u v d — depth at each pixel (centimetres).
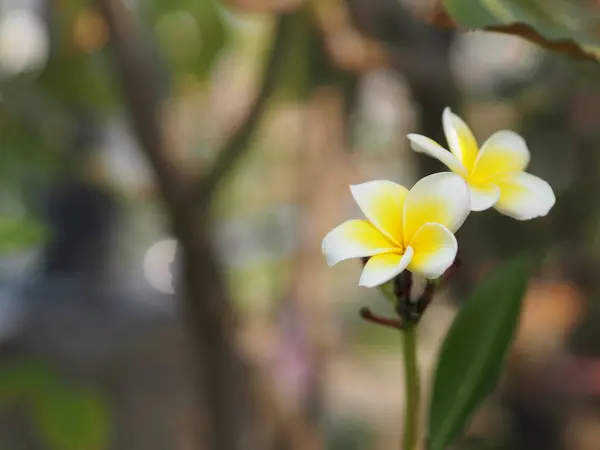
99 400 130
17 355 171
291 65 147
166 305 209
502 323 67
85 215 217
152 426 163
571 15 81
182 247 113
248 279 215
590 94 140
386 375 215
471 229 146
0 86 156
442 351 67
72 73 151
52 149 162
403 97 160
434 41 136
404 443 63
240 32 168
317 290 174
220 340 118
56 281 214
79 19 137
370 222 59
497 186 60
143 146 110
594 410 164
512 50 171
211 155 158
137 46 112
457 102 138
